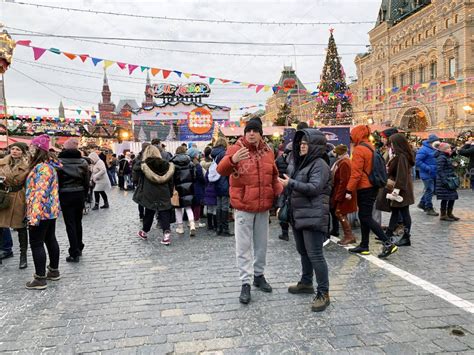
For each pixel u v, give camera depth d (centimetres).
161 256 597
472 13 3356
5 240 613
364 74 5256
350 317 359
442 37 3669
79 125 2614
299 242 410
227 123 3023
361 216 550
